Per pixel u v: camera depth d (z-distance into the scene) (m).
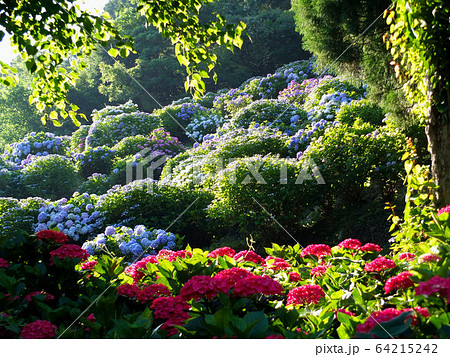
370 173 6.21
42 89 4.68
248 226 6.39
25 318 2.37
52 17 4.05
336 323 2.09
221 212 6.46
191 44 4.56
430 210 3.19
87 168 12.42
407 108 4.95
